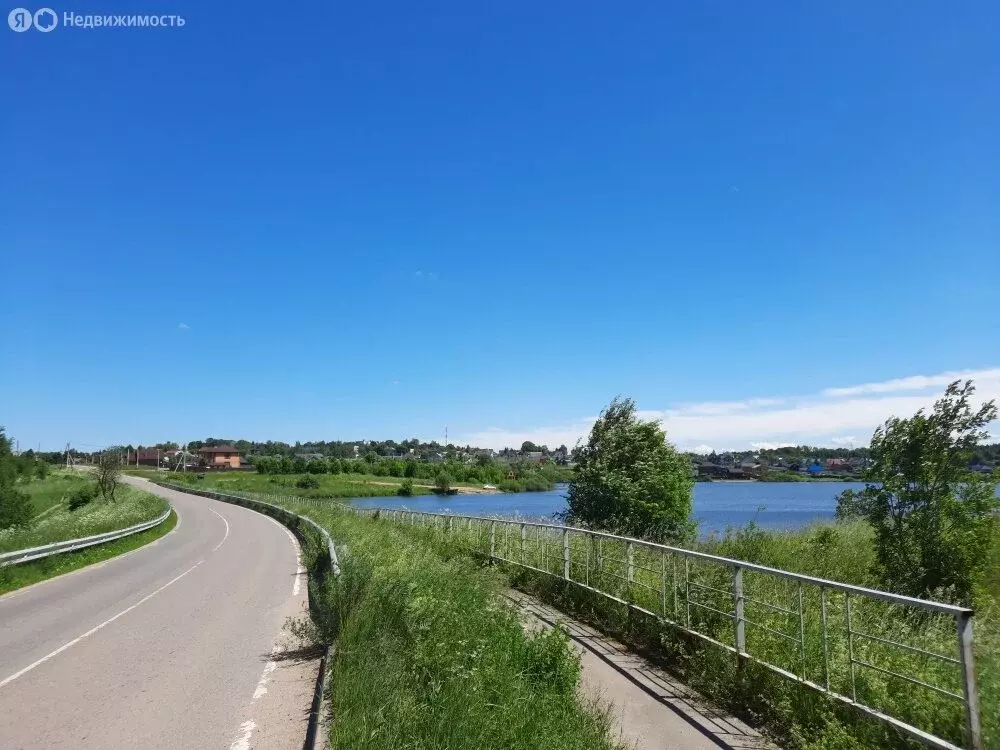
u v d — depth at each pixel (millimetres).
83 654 9320
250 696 7254
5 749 5871
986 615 6664
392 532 20672
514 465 112062
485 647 6625
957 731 4656
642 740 5660
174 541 29234
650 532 15781
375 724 5082
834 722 5289
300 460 130375
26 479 59000
